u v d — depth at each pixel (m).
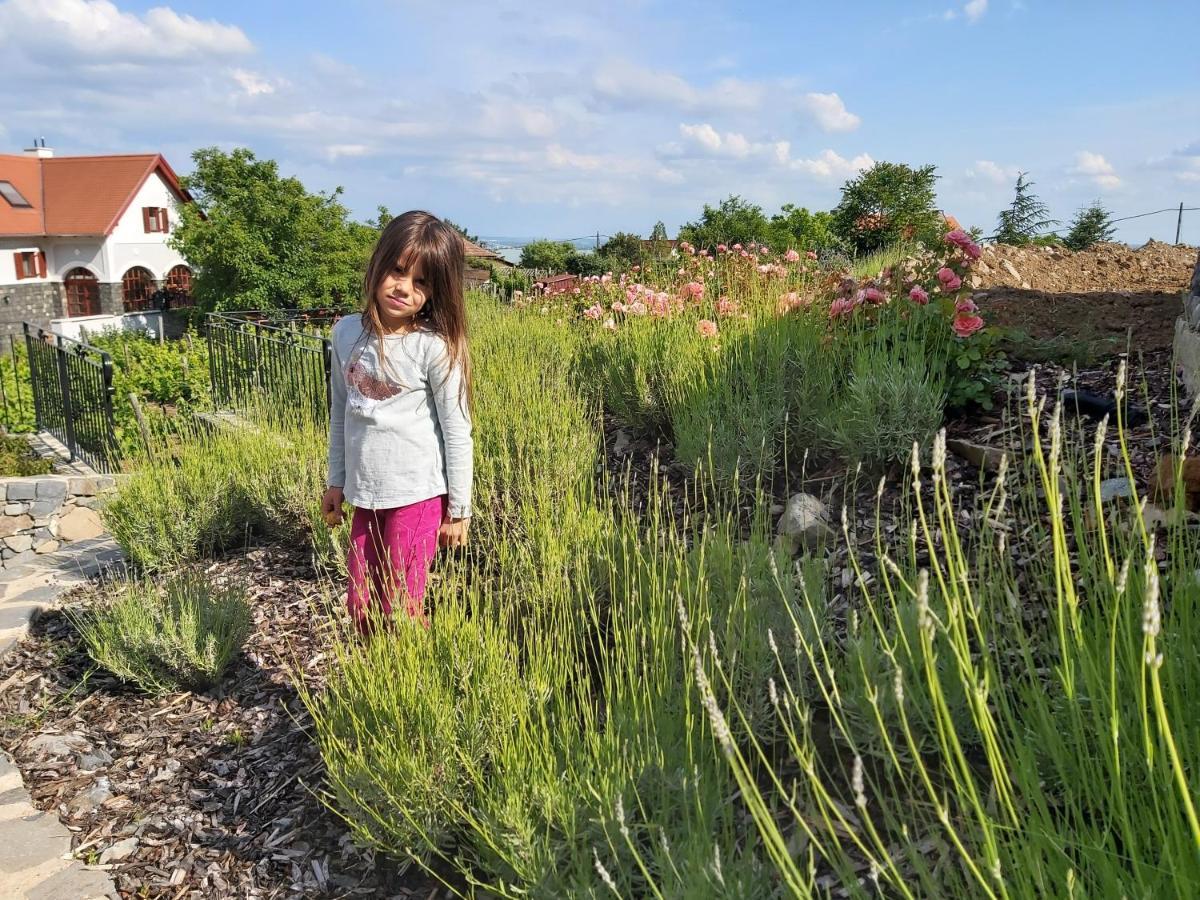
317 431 5.45
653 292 6.54
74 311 35.94
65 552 5.62
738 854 1.90
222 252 28.05
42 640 4.18
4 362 11.21
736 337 4.80
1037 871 1.29
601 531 3.43
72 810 2.81
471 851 2.23
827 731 2.32
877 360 3.85
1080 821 1.47
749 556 2.84
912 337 4.11
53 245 35.03
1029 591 2.43
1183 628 1.70
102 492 5.29
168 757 3.04
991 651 2.12
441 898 2.19
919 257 4.94
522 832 1.97
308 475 4.75
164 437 6.30
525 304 9.19
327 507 3.09
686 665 2.27
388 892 2.25
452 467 2.88
